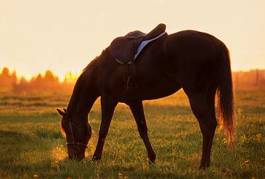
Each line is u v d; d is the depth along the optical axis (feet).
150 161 35.99
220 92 31.71
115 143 47.19
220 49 31.76
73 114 39.04
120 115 83.76
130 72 33.50
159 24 33.55
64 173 32.32
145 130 36.78
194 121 67.67
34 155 41.11
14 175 32.22
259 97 140.56
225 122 31.40
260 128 55.42
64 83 407.85
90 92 38.24
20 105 123.44
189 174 30.63
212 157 37.45
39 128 61.57
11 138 52.21
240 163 34.83
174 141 46.91
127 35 35.09
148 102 122.21
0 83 497.05
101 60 36.32
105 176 31.22
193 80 31.65
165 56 32.19
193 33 32.22
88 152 44.27
